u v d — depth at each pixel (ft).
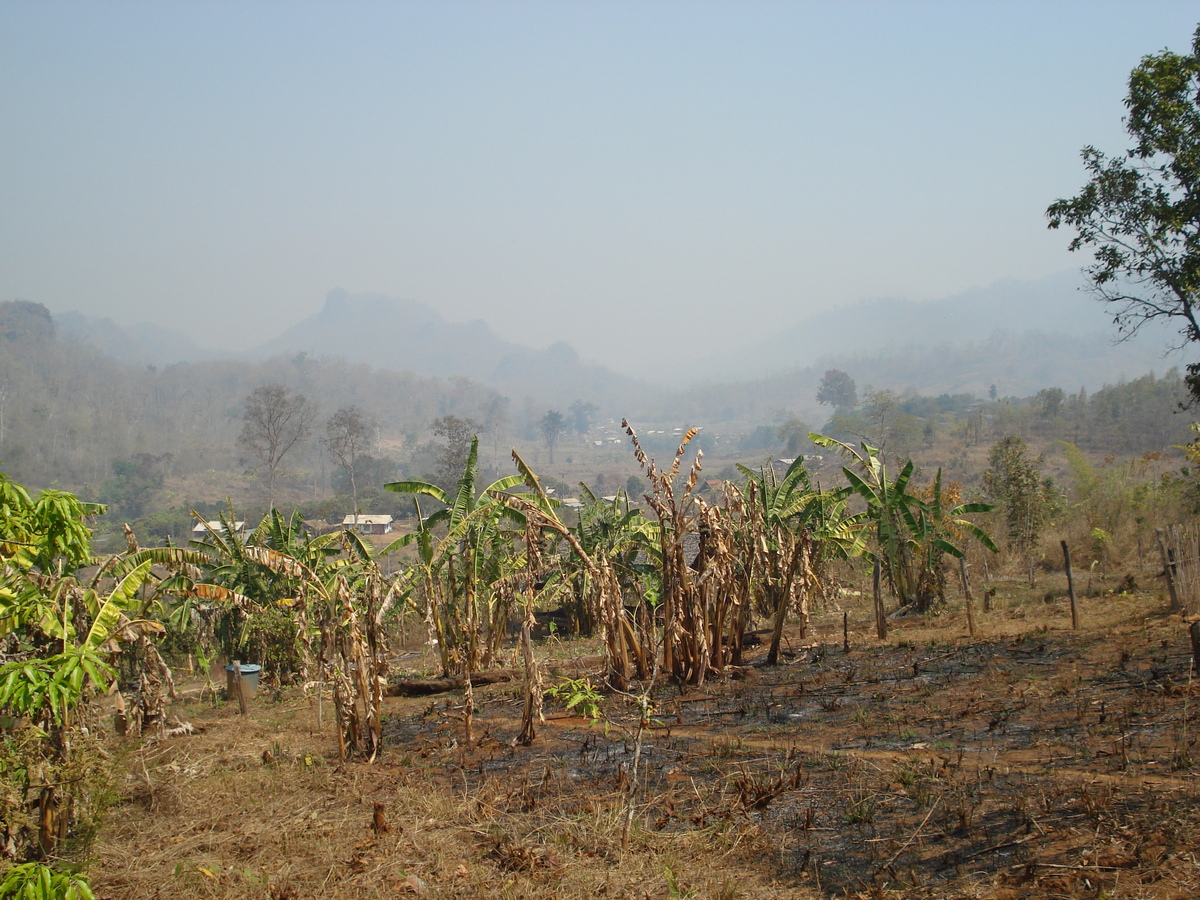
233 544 61.72
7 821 21.75
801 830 22.39
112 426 441.68
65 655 21.53
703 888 19.94
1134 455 289.74
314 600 38.68
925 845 20.43
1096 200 64.44
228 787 31.30
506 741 35.47
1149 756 23.48
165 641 65.26
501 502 53.26
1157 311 66.23
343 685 34.96
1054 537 81.25
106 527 250.37
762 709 35.12
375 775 32.40
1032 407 391.65
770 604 59.77
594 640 63.52
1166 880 16.80
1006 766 24.49
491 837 24.40
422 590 54.29
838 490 63.57
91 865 22.91
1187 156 60.70
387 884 21.90
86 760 24.23
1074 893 17.03
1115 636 39.63
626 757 30.94
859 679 38.42
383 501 287.89
